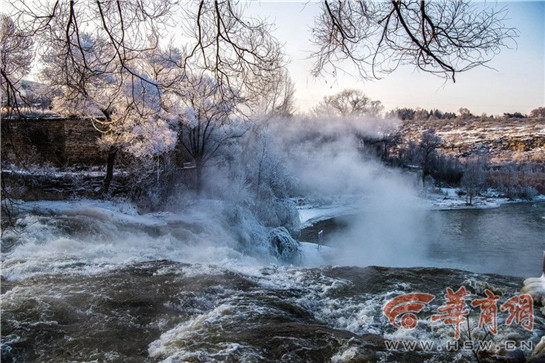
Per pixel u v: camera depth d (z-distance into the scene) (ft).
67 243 48.52
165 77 24.02
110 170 83.71
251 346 22.41
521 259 101.19
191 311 28.30
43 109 95.55
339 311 29.66
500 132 332.60
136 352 22.68
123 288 31.99
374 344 23.39
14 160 43.73
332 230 129.39
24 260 40.50
